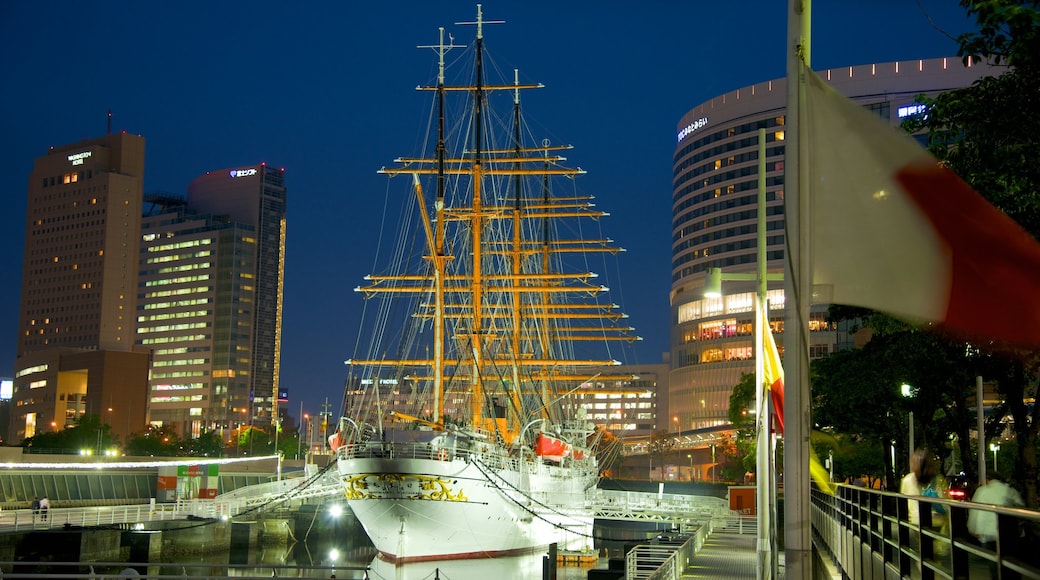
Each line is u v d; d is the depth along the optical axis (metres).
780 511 78.12
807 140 13.90
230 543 99.62
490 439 82.19
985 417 51.84
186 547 89.38
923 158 13.42
